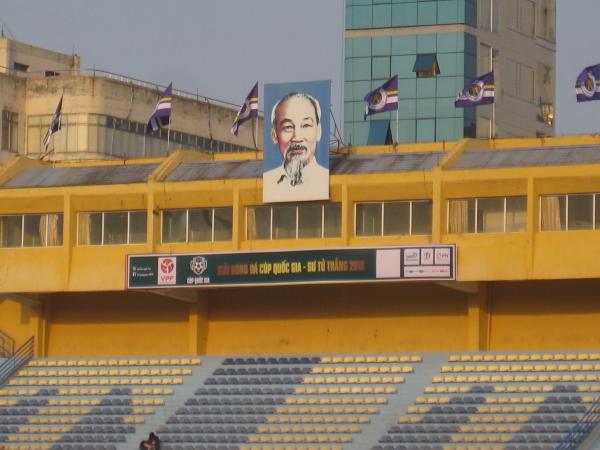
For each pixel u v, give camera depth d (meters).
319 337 173.25
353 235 166.88
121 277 173.38
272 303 175.38
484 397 159.88
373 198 166.12
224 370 173.12
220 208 171.38
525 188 160.62
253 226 170.50
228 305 177.12
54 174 181.50
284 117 168.50
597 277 158.38
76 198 175.62
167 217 173.25
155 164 179.88
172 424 167.38
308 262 166.00
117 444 166.25
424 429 157.62
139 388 173.62
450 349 168.12
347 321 172.38
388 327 170.75
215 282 169.12
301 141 167.75
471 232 162.75
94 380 176.00
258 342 175.50
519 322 166.00
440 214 163.25
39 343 182.38
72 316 182.88
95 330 181.88
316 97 167.50
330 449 158.25
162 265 171.12
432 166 166.25
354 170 168.38
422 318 169.50
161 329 179.50
